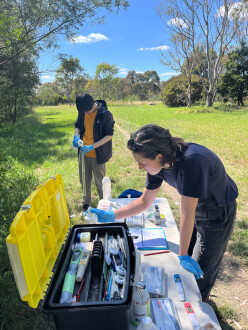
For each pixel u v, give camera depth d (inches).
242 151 357.1
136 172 286.0
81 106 157.1
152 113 1050.7
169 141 65.2
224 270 133.3
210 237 80.7
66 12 377.7
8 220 127.6
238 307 112.0
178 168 68.6
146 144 63.1
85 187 176.2
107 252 68.2
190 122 696.4
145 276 75.2
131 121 756.6
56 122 821.9
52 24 399.9
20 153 358.9
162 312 64.7
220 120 722.8
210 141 428.5
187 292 71.3
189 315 63.9
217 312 108.0
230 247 147.5
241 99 1187.9
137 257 72.9
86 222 94.7
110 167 297.7
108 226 75.2
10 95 609.6
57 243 73.4
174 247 90.0
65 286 58.0
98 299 57.7
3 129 612.4
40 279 60.7
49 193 71.8
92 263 62.9
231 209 79.3
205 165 65.8
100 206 115.4
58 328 52.2
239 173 275.0
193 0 1017.5
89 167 173.5
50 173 268.8
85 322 51.3
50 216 69.2
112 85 2324.1
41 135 542.0
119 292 56.9
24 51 464.1
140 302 59.5
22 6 394.9
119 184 242.5
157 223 103.7
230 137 462.0
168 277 76.3
